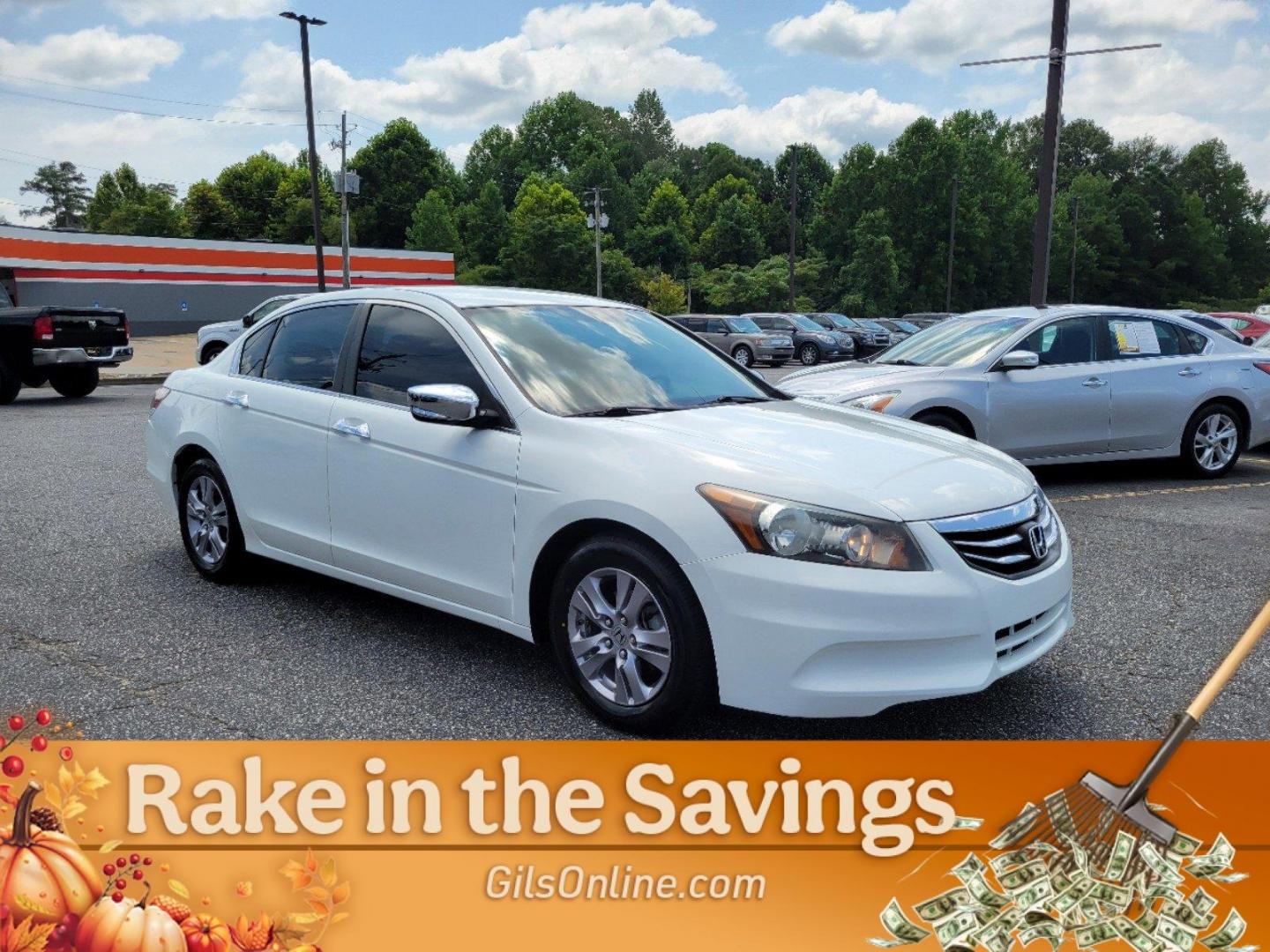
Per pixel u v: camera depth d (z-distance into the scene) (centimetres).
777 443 358
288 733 353
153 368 2434
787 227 10962
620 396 406
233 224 9394
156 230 9212
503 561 378
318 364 470
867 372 832
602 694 356
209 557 526
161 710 371
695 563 320
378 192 9806
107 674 404
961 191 8775
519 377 396
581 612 357
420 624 465
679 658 329
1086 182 10081
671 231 9906
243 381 503
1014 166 9825
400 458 412
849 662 313
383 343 445
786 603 311
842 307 8406
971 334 865
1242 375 885
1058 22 1370
